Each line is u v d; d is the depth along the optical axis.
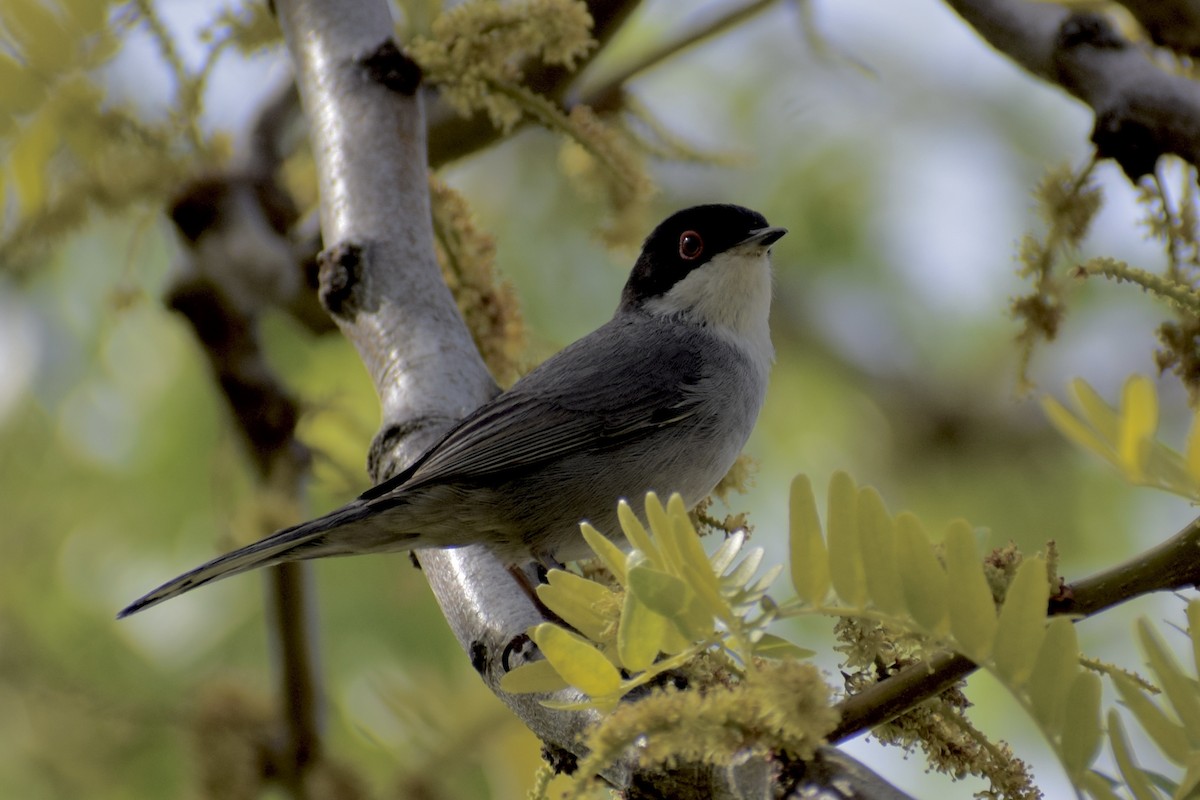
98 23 9.72
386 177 8.78
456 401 8.36
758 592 4.80
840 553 4.58
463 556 7.82
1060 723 4.30
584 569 7.55
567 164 11.14
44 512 12.34
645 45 14.30
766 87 14.50
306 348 13.21
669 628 4.73
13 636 11.45
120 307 10.97
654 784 5.02
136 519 12.39
